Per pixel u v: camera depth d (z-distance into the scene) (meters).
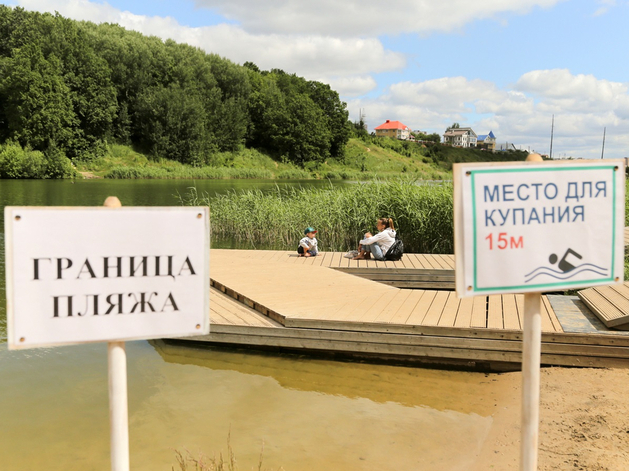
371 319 5.48
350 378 4.96
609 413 3.86
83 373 4.98
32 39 56.06
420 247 12.10
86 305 1.69
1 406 4.27
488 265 1.88
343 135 84.19
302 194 15.54
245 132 70.38
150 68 62.34
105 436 3.80
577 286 1.98
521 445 2.00
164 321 1.77
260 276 7.84
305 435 3.81
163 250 1.76
